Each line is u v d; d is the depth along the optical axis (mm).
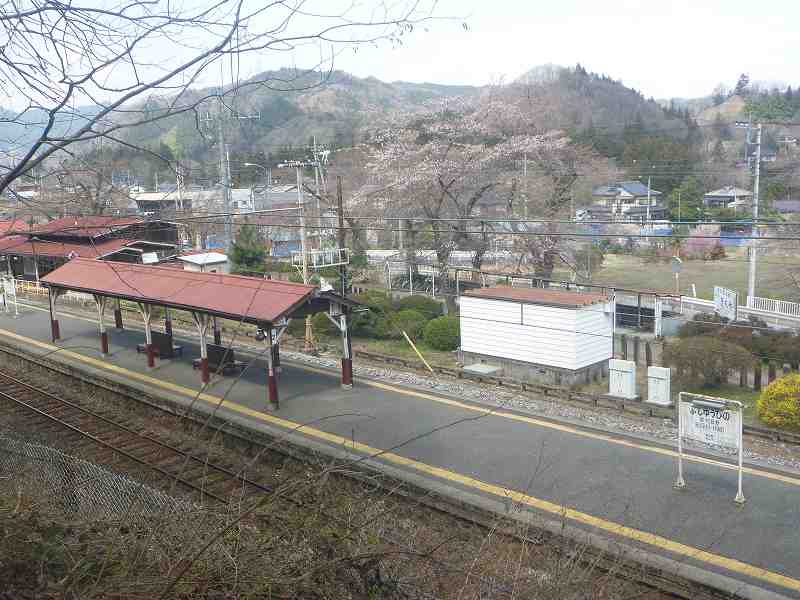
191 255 28672
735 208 48031
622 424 13758
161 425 14977
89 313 26938
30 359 20484
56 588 4410
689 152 60000
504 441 12594
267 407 14875
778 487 10492
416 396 15633
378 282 33688
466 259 35344
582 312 18875
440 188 28719
